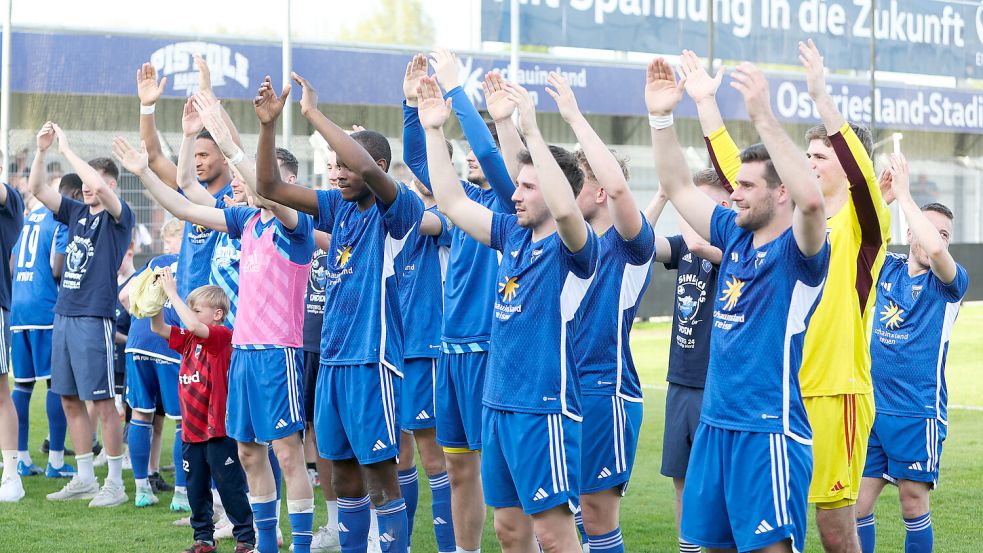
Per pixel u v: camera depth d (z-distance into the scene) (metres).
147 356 7.31
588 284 4.34
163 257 7.71
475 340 5.68
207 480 6.21
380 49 17.34
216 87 16.36
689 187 4.35
